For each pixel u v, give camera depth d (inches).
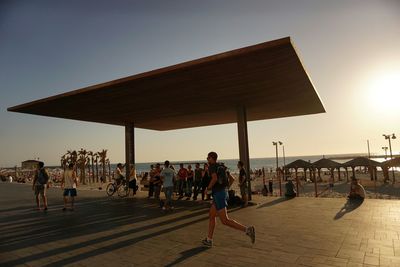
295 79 380.5
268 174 2297.0
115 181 664.4
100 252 229.3
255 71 345.1
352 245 231.3
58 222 353.4
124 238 271.0
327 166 1259.8
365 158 1254.3
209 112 602.5
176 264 198.1
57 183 1637.6
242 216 364.2
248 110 586.6
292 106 559.2
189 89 418.0
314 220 331.0
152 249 234.1
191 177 568.7
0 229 316.2
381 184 1162.6
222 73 350.0
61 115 591.5
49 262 208.2
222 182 234.1
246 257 208.2
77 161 2438.5
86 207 478.6
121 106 518.3
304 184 1339.8
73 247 244.5
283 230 285.6
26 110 530.9
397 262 193.0
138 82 377.7
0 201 588.4
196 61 317.4
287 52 289.6
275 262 196.5
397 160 1232.2
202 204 487.8
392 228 286.5
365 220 325.4
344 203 458.6
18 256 222.8
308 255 209.6
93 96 442.6
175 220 352.5
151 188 608.7
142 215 390.3
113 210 439.5
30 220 368.5
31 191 861.8
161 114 608.7
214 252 221.8
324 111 620.7
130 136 701.3
